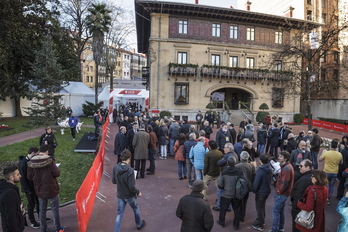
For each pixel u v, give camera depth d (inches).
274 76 1117.1
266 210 256.5
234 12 1047.0
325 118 1141.7
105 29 971.3
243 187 203.2
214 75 1066.1
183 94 1066.1
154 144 363.9
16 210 140.1
